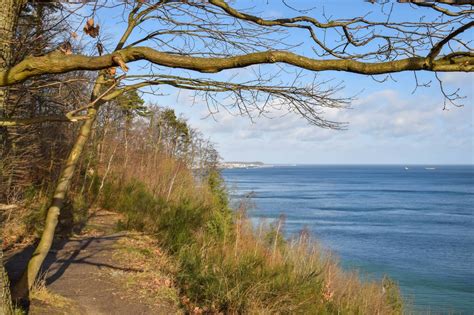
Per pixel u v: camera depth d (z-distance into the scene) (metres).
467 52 2.79
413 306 17.02
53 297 6.52
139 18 5.28
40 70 2.77
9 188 10.86
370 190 98.69
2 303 4.35
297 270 10.86
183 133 26.14
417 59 2.81
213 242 11.13
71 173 6.15
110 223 13.37
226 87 3.76
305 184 117.75
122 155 20.50
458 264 25.50
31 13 5.41
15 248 9.55
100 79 5.89
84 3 3.98
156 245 11.17
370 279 15.93
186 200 14.18
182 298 8.16
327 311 9.77
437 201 71.25
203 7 4.57
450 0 3.07
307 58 2.86
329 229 35.72
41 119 3.05
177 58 2.84
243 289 8.66
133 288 7.81
